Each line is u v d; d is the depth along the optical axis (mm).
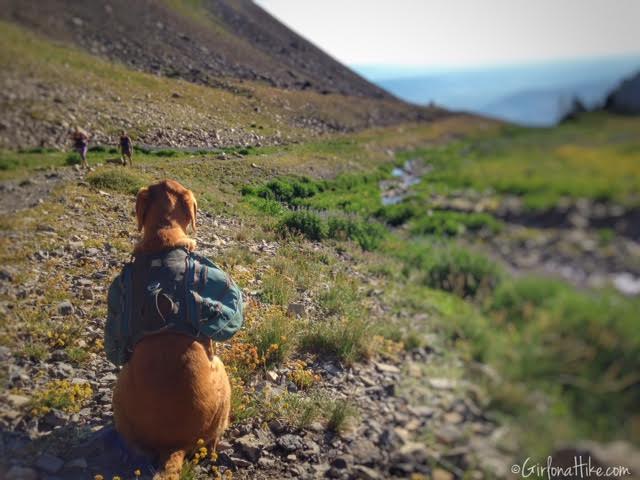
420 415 1622
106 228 4715
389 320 2170
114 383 3406
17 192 3955
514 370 1111
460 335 1315
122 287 2652
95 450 2797
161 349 2525
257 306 3838
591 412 972
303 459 2639
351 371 3053
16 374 3312
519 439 1113
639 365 931
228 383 2883
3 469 2637
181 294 2584
